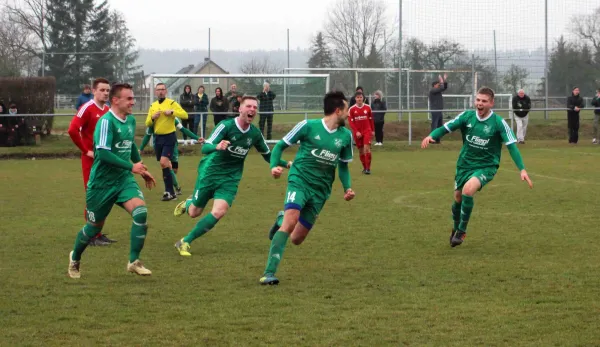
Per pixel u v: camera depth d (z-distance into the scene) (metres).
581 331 6.68
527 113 31.09
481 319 7.06
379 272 9.13
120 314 7.29
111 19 64.88
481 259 9.89
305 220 8.95
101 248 10.88
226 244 11.16
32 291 8.24
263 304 7.64
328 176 8.90
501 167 23.00
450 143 31.34
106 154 8.40
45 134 30.70
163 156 16.22
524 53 38.94
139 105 54.53
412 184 18.89
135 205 8.55
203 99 28.84
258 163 25.08
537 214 13.87
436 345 6.30
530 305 7.56
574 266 9.38
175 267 9.51
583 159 25.39
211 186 10.42
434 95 30.67
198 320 7.07
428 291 8.16
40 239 11.61
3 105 29.72
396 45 41.34
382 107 29.86
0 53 53.19
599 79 46.00
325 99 8.75
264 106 28.98
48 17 63.34
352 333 6.64
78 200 16.33
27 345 6.35
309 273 9.10
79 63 56.25
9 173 22.03
